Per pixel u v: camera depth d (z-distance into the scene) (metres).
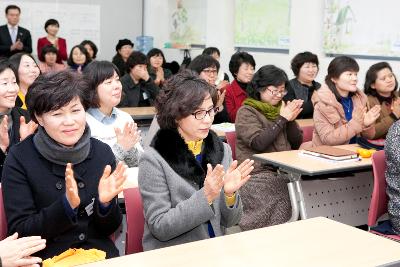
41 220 1.75
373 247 1.70
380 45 5.17
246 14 7.02
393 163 2.70
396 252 1.67
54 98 1.79
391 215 2.71
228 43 7.31
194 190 2.01
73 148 1.86
